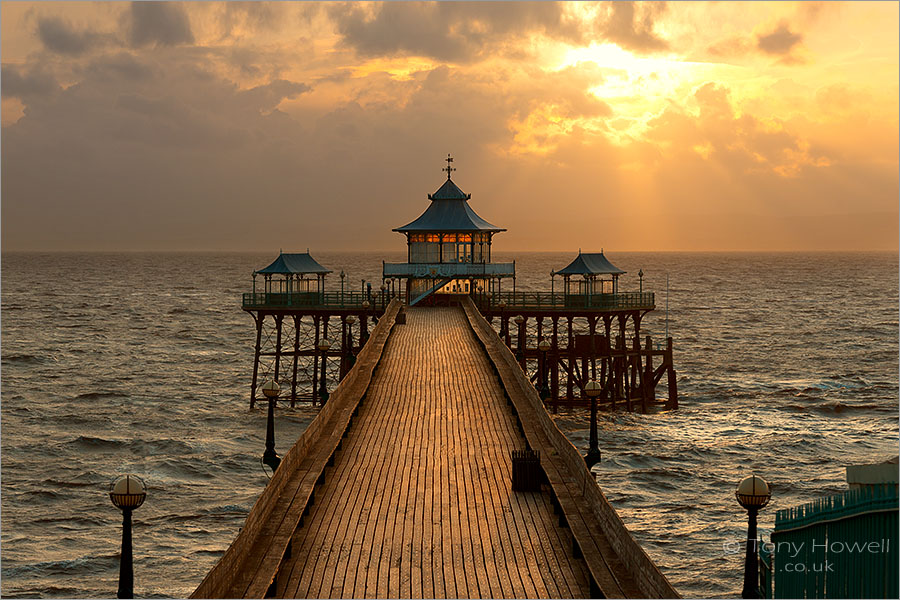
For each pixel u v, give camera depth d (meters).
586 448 51.88
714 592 30.69
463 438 29.59
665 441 53.75
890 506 13.66
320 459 25.23
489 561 19.36
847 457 49.78
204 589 15.14
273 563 18.17
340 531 21.02
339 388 32.34
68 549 35.44
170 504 41.38
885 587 13.66
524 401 33.44
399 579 18.44
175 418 62.28
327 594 17.72
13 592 31.33
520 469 23.94
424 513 22.27
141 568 33.56
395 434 30.16
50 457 50.12
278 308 68.56
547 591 17.94
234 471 47.62
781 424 59.72
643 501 41.28
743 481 15.92
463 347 49.00
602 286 67.12
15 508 40.50
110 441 53.91
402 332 55.06
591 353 67.19
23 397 70.44
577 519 20.41
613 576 17.38
